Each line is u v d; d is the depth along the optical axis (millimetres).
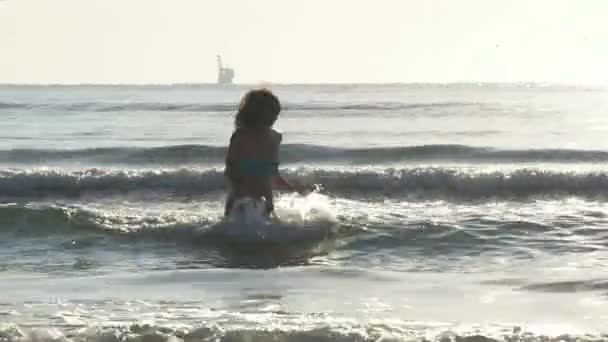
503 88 129875
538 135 33031
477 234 11961
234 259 10438
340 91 114062
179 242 11594
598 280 8352
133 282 8320
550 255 10547
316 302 7148
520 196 16906
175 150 24141
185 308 6836
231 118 44812
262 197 12367
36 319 6305
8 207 13062
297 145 25141
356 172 17953
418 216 13594
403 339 5191
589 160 23344
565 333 5453
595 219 13297
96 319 6316
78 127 37125
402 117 46094
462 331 5477
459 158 23719
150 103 59406
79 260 10383
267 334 5285
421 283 8250
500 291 7758
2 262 10219
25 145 27578
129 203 16219
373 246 11281
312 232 11836
